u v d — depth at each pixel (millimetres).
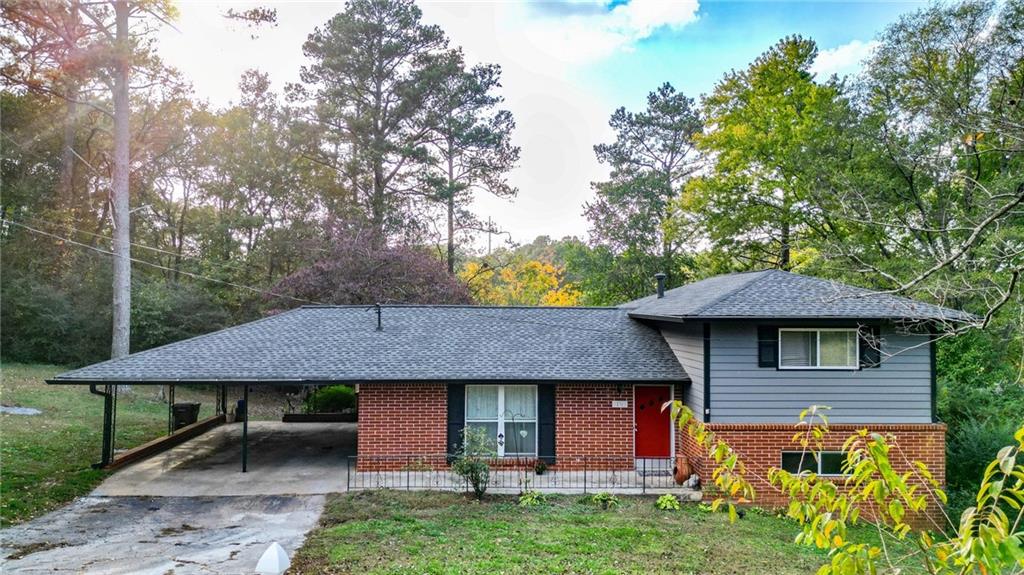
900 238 21062
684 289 20984
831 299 12672
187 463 16484
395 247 29938
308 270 28312
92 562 9586
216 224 33594
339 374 15180
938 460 14242
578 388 16125
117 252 24125
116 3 22859
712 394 14555
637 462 16266
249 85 35719
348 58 33906
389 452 15789
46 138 31297
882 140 21234
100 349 30016
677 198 36719
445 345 17172
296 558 9789
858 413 14383
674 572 9609
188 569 9344
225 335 17625
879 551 4312
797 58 28656
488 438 15586
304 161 36438
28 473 14219
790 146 26219
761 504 14086
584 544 10742
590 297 41688
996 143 17297
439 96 35188
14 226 29812
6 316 28438
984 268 15992
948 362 19953
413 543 10570
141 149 31656
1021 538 3318
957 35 18828
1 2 20812
